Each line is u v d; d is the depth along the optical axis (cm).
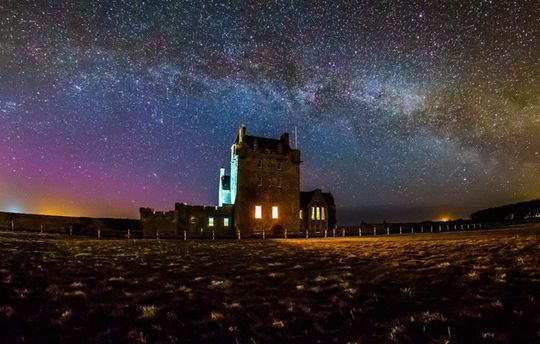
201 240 5116
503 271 2108
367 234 6128
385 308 1600
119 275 2241
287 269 2464
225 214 6844
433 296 1730
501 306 1526
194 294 1839
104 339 1310
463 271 2169
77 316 1508
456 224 7212
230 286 2006
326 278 2131
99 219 6825
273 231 6906
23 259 2616
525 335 1262
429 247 3294
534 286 1775
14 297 1688
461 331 1320
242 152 6925
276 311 1597
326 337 1337
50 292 1798
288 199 7138
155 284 2033
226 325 1452
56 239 4475
